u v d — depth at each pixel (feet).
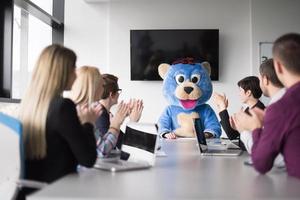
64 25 16.80
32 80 4.81
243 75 16.47
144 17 16.63
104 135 6.31
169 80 12.32
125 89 16.63
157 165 5.18
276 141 4.15
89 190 3.47
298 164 4.06
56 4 16.78
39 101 4.68
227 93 16.51
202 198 3.18
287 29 16.21
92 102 6.30
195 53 16.37
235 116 5.73
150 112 16.58
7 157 4.46
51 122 4.57
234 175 4.37
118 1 16.67
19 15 12.94
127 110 6.50
